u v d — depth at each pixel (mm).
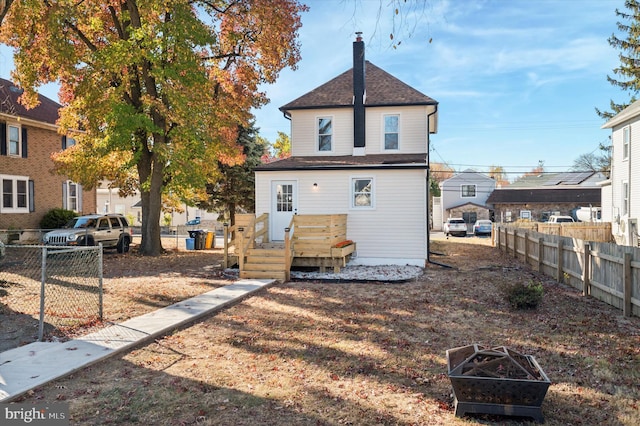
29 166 24109
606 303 9773
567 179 51531
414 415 4637
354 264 16141
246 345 7043
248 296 10922
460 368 4738
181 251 23891
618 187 26656
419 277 13438
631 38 32938
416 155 17719
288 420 4500
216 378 5625
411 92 18562
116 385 5367
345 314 9047
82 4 18578
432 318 8703
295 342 7203
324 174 16484
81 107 18531
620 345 6949
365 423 4449
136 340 6973
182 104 17047
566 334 7574
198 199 29344
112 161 21781
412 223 15977
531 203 45219
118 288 11734
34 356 6195
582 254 10953
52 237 18891
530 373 4668
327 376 5734
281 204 16750
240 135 32219
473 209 48219
